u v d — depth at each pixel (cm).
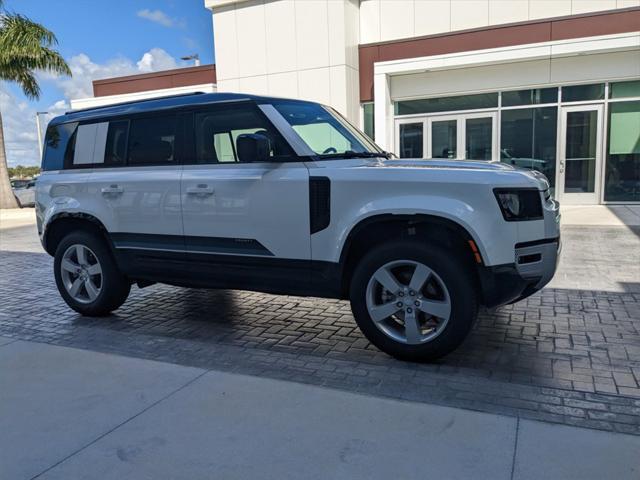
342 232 423
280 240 450
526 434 312
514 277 391
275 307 601
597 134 1366
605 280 664
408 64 1410
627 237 955
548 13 1365
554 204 432
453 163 453
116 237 532
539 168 1416
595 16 1290
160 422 339
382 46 1507
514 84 1392
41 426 339
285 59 1538
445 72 1450
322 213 430
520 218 388
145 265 524
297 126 468
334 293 446
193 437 321
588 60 1324
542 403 351
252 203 457
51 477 287
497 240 385
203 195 478
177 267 507
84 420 345
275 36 1541
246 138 434
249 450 305
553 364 415
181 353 460
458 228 390
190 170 491
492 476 275
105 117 550
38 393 386
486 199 385
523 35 1353
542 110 1395
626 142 1352
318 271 442
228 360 441
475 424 325
